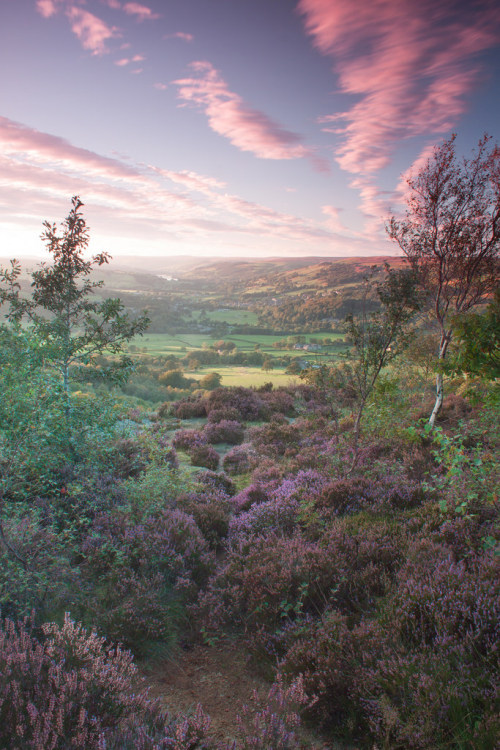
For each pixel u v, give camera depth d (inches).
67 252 257.0
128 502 234.2
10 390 172.1
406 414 356.5
